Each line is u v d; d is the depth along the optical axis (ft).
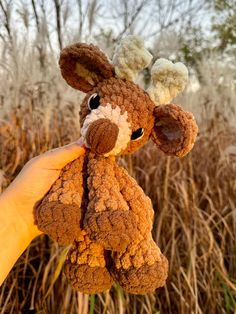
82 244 0.88
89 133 0.85
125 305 2.32
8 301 2.41
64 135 2.72
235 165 3.05
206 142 3.18
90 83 0.96
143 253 0.84
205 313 2.51
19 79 2.74
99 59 0.91
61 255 2.22
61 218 0.83
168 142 0.91
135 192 0.88
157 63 0.91
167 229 2.68
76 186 0.89
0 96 2.72
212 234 2.65
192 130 0.87
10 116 2.69
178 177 2.79
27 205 1.05
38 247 2.51
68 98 2.75
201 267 2.64
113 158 0.91
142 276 0.83
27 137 2.63
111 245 0.79
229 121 3.24
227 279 2.44
